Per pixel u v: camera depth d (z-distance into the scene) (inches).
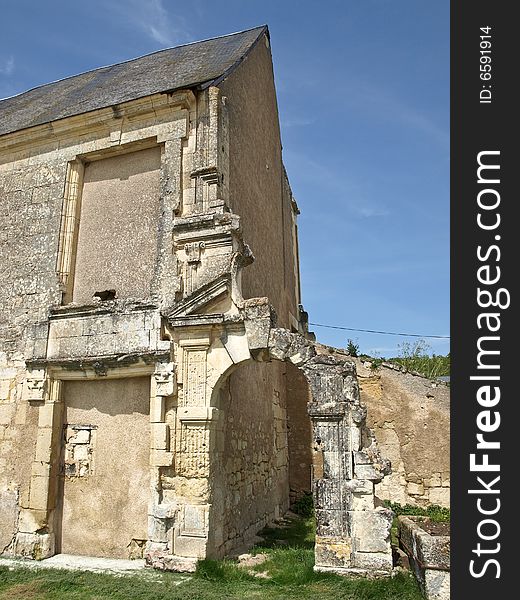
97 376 328.5
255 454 407.8
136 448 319.3
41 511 319.0
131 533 308.8
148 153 371.2
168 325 317.4
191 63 445.4
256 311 297.0
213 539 292.2
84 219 378.6
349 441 273.9
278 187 584.1
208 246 325.7
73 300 363.6
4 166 402.6
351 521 262.8
